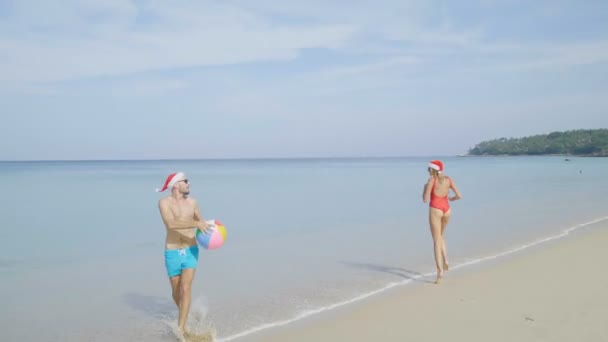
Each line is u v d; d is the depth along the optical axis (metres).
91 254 10.73
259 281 8.34
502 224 14.34
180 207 5.91
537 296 7.07
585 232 12.77
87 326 6.34
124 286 8.23
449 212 8.22
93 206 20.41
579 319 6.04
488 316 6.28
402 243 11.66
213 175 53.97
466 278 8.26
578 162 96.25
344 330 5.98
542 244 11.12
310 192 27.08
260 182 38.00
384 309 6.73
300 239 12.27
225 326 6.23
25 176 53.84
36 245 11.73
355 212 17.62
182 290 5.83
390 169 73.25
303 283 8.20
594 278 8.01
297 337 5.81
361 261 9.78
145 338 5.92
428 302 6.98
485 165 80.31
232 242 11.90
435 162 8.19
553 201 20.92
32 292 7.85
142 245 11.76
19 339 5.88
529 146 182.12
